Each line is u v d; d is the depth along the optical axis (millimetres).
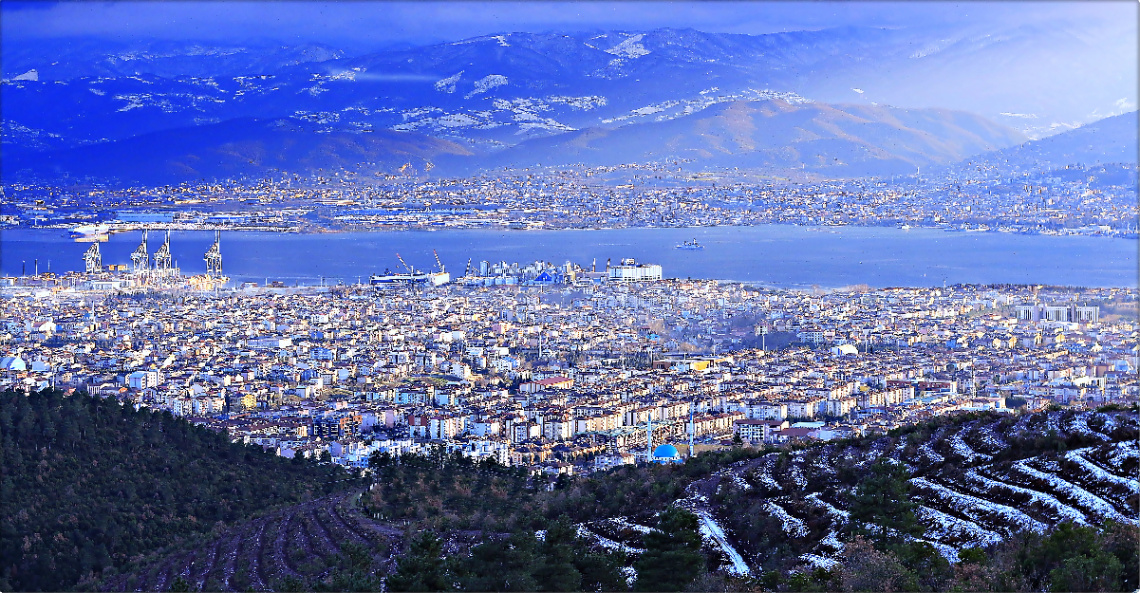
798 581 186625
